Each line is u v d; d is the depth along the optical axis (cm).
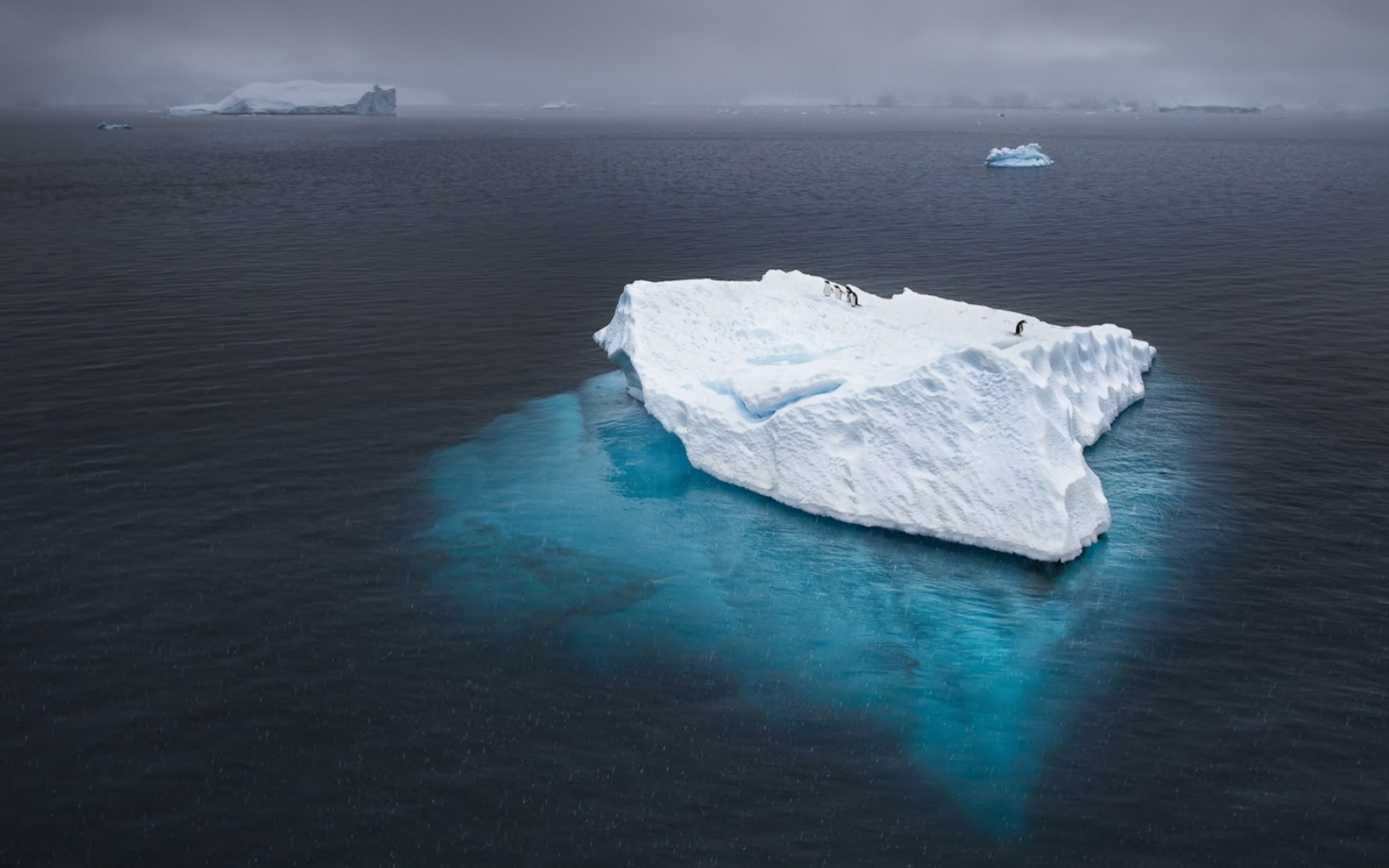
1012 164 16525
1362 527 3216
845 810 2064
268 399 4306
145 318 5594
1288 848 1973
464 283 6700
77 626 2628
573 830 2000
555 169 16312
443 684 2431
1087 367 4100
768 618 2733
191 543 3066
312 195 11900
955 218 10019
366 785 2106
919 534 3177
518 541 3122
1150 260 7575
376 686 2414
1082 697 2409
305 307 5916
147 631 2611
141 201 11031
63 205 10581
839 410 3388
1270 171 16262
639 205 11181
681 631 2667
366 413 4169
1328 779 2148
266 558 2991
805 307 4300
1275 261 7531
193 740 2223
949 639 2642
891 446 3300
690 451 3659
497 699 2380
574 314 5866
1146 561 3020
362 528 3184
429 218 9881
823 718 2336
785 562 3023
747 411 3625
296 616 2695
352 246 8119
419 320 5659
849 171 16125
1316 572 2952
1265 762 2198
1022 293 6469
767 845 1975
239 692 2384
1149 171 15975
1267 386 4559
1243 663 2533
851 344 4069
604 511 3328
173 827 1988
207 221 9450
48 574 2869
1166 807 2072
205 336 5250
